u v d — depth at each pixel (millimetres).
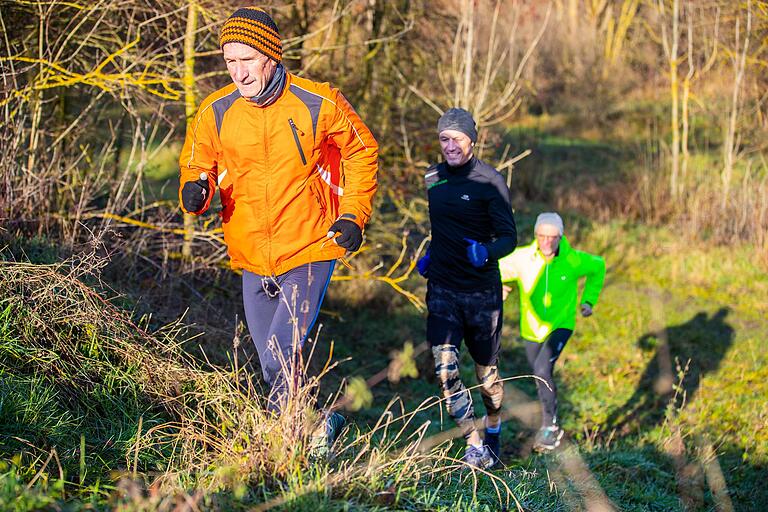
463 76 8781
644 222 14859
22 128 5781
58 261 4965
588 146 21469
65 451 3270
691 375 7973
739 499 5281
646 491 4988
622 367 8219
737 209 13078
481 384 5066
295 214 3467
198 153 3557
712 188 14547
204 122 3494
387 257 10656
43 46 6543
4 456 3012
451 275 4824
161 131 7723
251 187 3457
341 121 3428
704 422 6555
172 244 6277
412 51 10234
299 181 3447
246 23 3230
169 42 6277
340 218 3480
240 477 2971
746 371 8047
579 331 9242
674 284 10969
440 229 4840
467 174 4762
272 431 3121
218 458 3223
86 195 5969
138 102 6684
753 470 5734
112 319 4180
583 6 30109
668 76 17891
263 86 3303
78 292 4230
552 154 20109
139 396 3951
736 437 6328
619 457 5605
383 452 3379
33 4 5836
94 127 7441
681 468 5422
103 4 6375
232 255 3664
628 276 11438
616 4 30609
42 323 3900
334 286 9211
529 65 16141
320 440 3207
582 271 6016
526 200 16297
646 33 27484
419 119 10102
